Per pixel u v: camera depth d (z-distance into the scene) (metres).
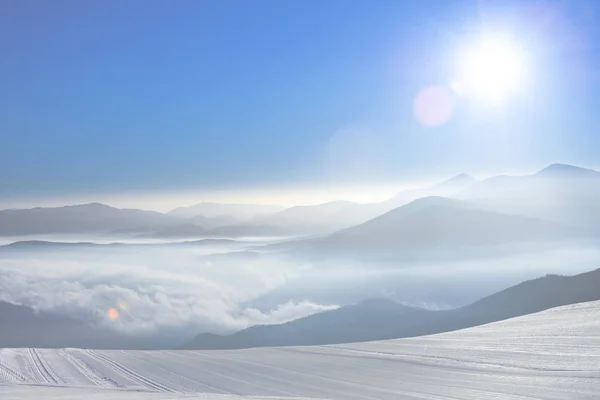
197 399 12.36
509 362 16.58
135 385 17.00
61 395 13.54
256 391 15.34
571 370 14.62
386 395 13.65
